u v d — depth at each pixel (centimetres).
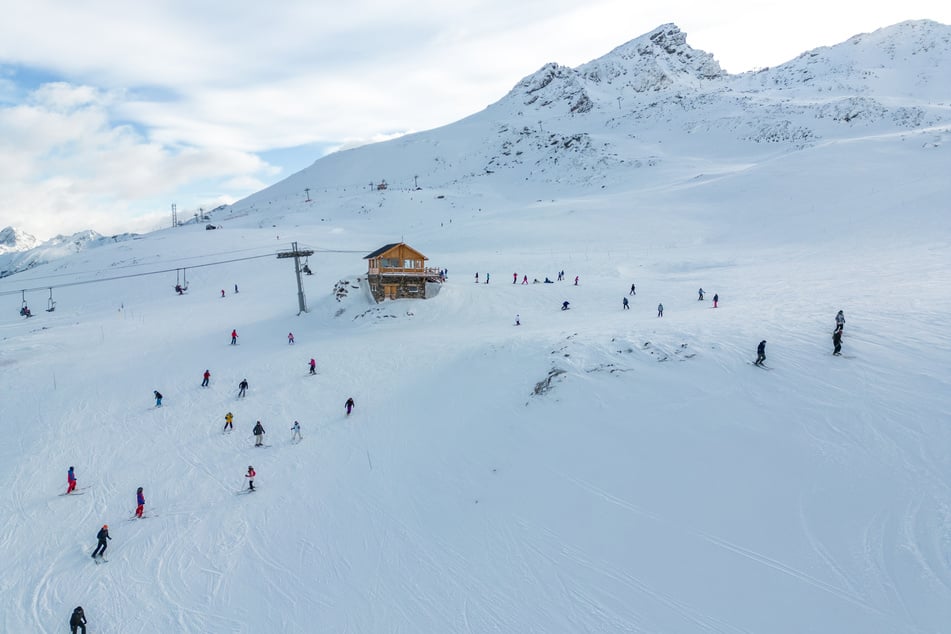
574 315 4509
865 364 2241
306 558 1981
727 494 1828
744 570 1564
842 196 8794
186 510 2300
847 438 1880
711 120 19000
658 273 6259
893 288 3406
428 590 1766
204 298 6719
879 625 1307
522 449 2366
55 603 1825
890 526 1540
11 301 7506
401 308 4984
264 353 4203
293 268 7981
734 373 2406
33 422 3152
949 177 8288
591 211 10456
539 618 1593
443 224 11544
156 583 1900
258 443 2805
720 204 9888
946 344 2256
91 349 4538
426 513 2152
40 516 2288
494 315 4841
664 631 1467
